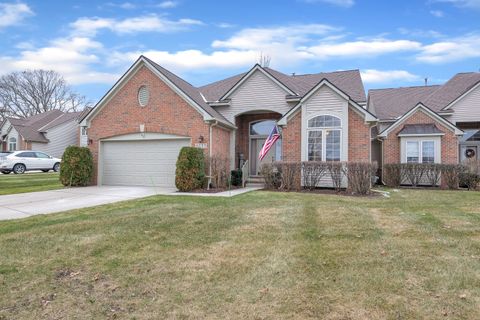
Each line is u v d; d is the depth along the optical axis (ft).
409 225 21.58
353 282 12.75
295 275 13.51
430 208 28.37
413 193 41.78
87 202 34.35
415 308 10.78
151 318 10.48
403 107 66.85
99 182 53.93
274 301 11.41
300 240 18.37
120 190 45.83
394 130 59.52
